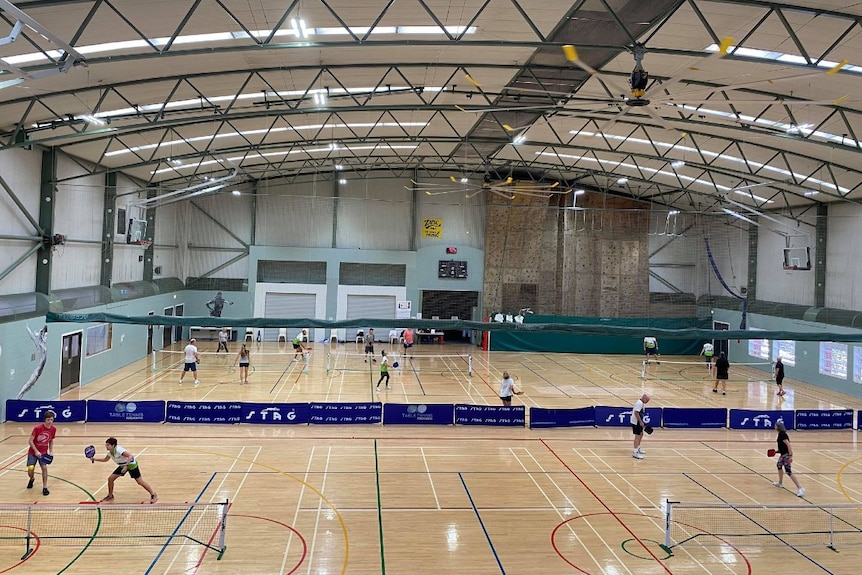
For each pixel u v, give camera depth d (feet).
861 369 78.02
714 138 74.69
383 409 57.77
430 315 119.14
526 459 47.85
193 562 29.07
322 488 39.91
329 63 57.21
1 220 55.06
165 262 105.60
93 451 35.78
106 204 80.07
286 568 28.78
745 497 40.55
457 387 75.46
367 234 118.21
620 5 43.27
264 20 44.60
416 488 40.47
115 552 29.84
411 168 116.26
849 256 85.20
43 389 60.64
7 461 43.68
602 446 52.34
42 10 36.96
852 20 41.32
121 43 44.60
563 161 101.04
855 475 46.19
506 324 66.18
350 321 62.90
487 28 48.80
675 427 59.47
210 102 62.54
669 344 115.03
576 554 31.17
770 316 97.35
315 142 85.92
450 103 72.38
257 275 113.91
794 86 54.29
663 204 117.08
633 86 33.68
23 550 29.76
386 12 45.29
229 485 39.86
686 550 31.99
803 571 29.99
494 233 118.32
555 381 82.84
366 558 30.09
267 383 73.67
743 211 107.04
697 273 115.75
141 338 91.09
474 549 31.48
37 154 62.28
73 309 66.13
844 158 70.03
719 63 51.75
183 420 55.83
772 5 40.42
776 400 74.84
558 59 56.18
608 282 116.98
